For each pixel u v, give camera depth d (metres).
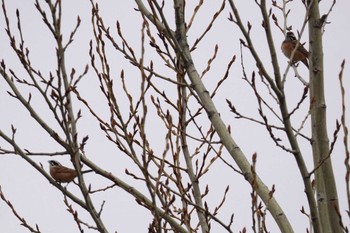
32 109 10.55
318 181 9.69
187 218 10.34
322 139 9.82
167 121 11.33
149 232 9.88
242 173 9.74
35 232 11.27
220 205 11.38
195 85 10.64
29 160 10.66
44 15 10.23
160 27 10.79
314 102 9.80
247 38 9.07
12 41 10.49
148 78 10.59
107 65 10.55
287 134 9.02
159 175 9.76
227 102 9.66
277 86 9.03
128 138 10.10
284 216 9.27
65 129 10.27
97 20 10.80
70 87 10.39
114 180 10.71
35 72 10.66
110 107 10.39
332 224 9.34
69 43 10.40
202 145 11.70
